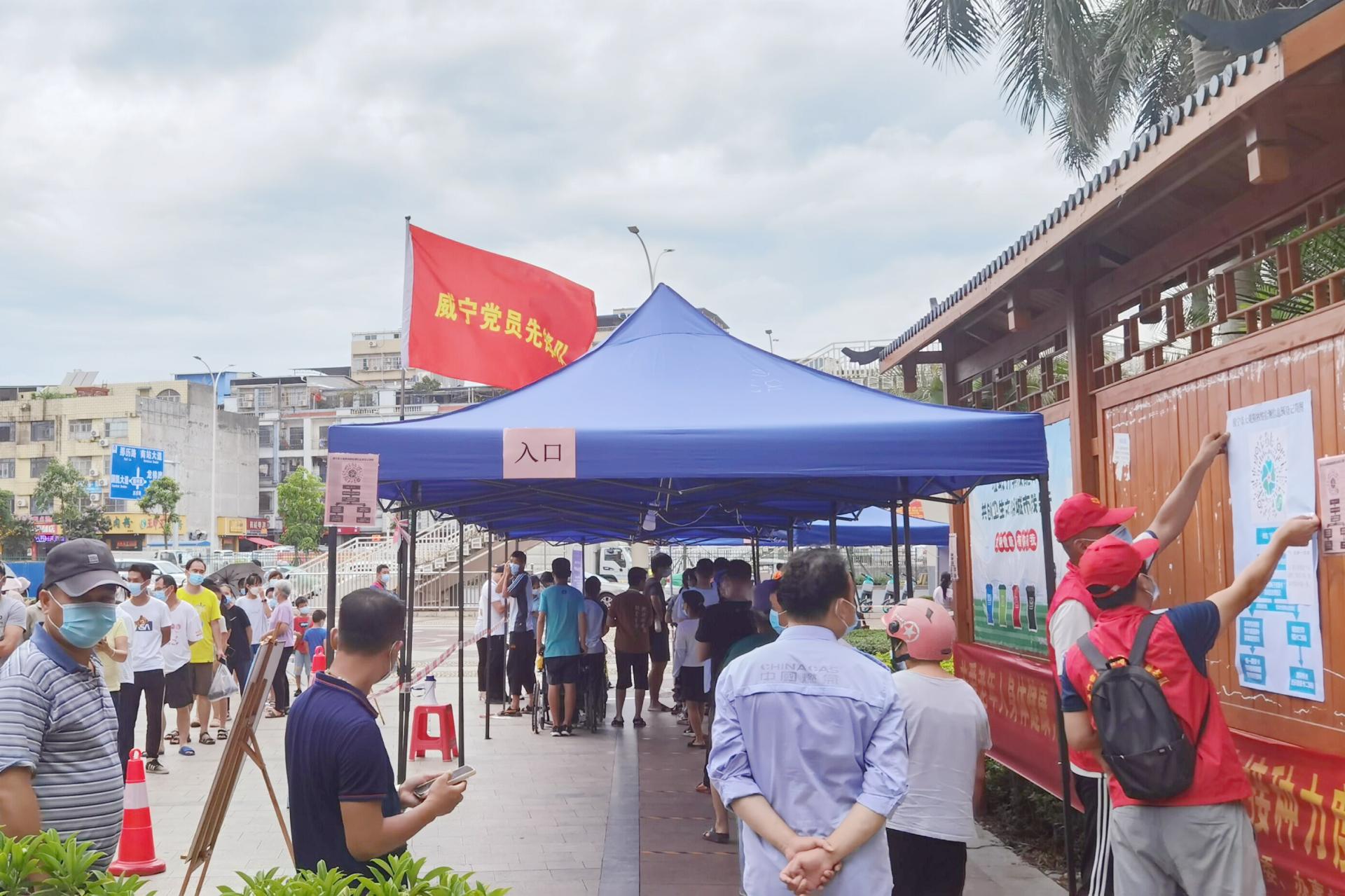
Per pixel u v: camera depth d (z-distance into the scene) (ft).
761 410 20.76
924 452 19.31
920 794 13.69
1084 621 15.17
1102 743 12.31
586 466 19.16
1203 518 18.88
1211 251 19.53
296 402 299.79
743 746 10.39
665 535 49.98
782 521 41.52
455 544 112.27
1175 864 12.21
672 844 24.43
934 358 35.35
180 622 36.52
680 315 25.32
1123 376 24.68
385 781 10.38
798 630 10.77
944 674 14.25
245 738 14.05
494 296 29.17
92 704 12.03
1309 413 15.76
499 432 19.30
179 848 24.30
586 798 29.43
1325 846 14.19
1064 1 42.52
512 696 46.16
